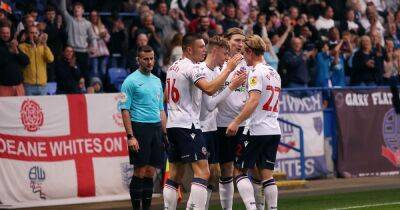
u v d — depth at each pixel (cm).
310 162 4153
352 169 4294
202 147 2350
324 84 4412
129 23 4444
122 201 3403
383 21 5350
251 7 4678
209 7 4488
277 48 4381
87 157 3356
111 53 4244
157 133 2753
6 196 3178
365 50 4591
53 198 3272
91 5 4572
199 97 2369
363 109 4347
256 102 2302
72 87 3750
